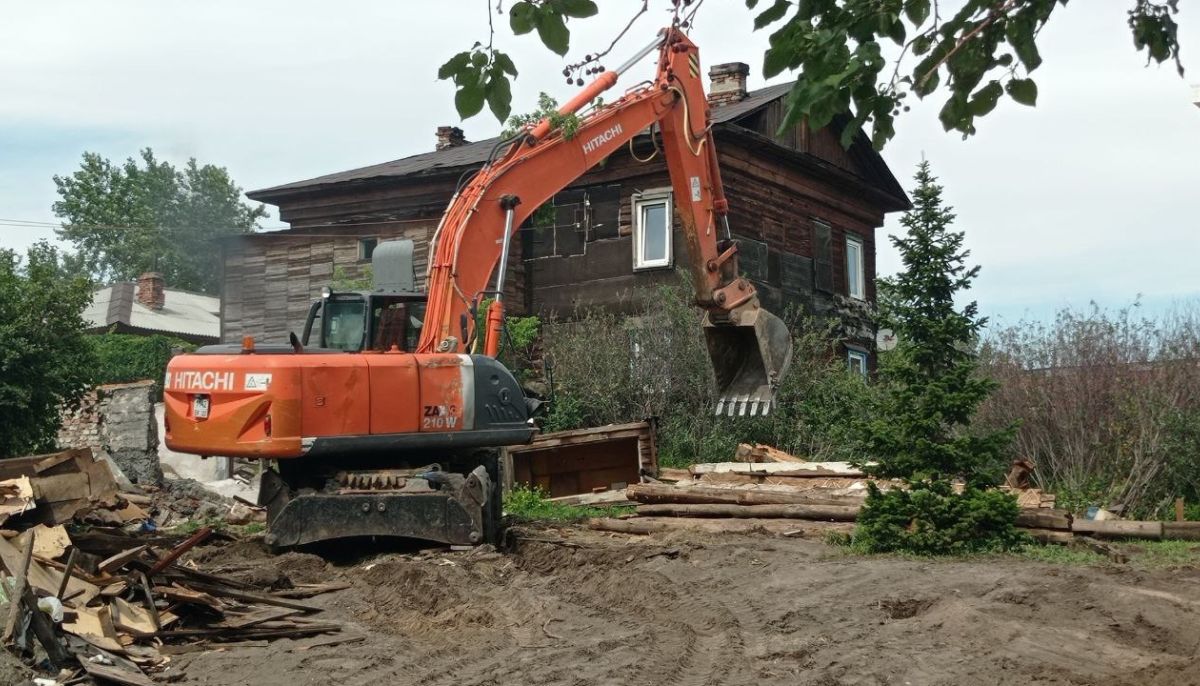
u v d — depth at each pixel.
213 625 8.82
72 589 8.43
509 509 16.92
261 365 11.55
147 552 9.88
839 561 11.23
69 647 7.53
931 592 9.35
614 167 24.97
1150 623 8.16
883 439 11.90
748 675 7.27
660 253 24.55
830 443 20.20
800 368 21.58
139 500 17.89
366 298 13.02
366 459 12.34
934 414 11.75
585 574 10.86
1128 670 7.23
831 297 27.95
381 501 11.65
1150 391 16.28
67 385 18.28
